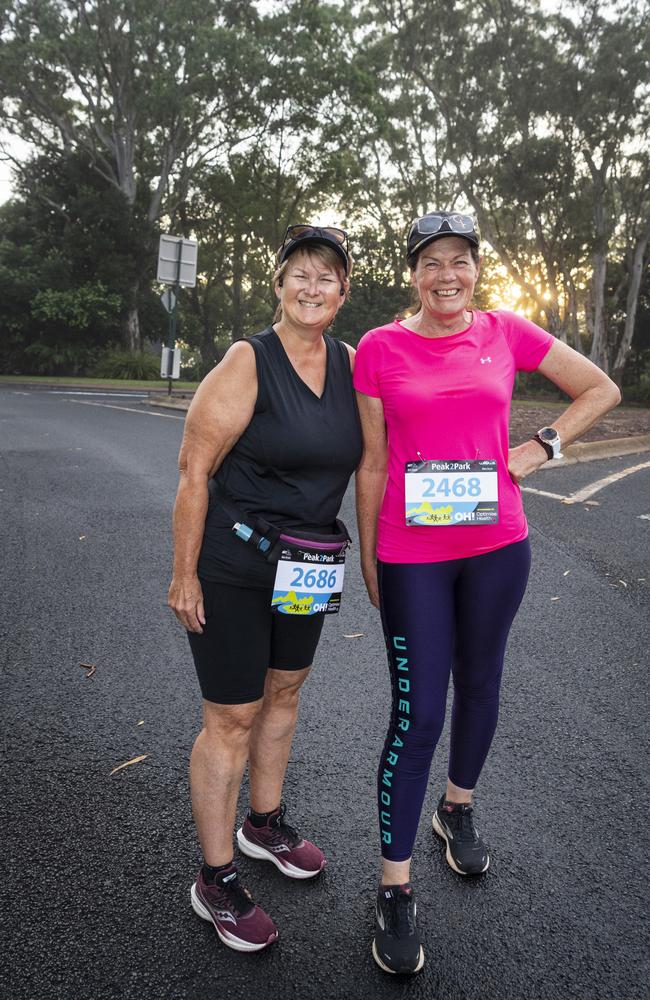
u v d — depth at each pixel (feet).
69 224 107.45
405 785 6.63
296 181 105.50
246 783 8.93
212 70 87.71
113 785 8.70
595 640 13.16
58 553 17.52
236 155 106.42
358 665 12.07
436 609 6.75
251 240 126.41
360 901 7.09
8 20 89.76
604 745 9.76
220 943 6.51
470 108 79.97
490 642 7.11
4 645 12.35
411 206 103.86
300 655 7.04
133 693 10.85
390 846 6.62
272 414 6.35
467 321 6.82
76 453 32.01
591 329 100.89
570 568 17.17
